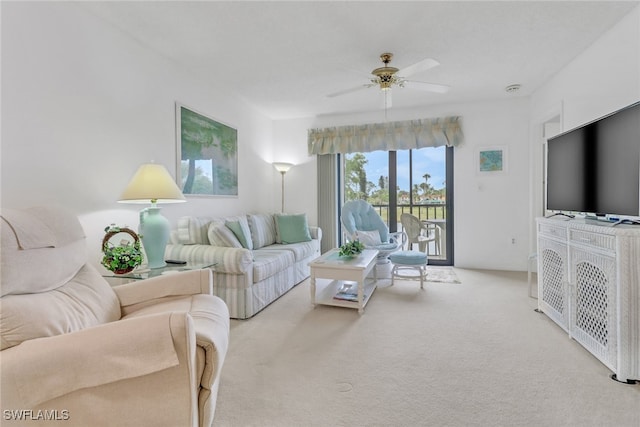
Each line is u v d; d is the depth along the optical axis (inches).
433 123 177.5
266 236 161.5
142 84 107.3
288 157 205.6
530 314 107.2
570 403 60.7
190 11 88.9
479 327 97.0
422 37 103.7
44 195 78.6
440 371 72.6
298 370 73.9
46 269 50.9
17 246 46.4
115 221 97.7
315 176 200.8
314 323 102.3
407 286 142.9
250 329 98.2
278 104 176.6
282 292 134.0
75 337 41.6
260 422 56.8
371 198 197.8
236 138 163.6
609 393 63.7
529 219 165.8
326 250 197.5
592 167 87.6
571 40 106.2
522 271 168.4
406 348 84.0
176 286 72.0
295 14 90.4
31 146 75.7
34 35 76.0
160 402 43.0
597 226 75.2
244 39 104.4
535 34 102.3
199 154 135.4
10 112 71.8
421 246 188.9
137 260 85.7
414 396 63.6
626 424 55.1
